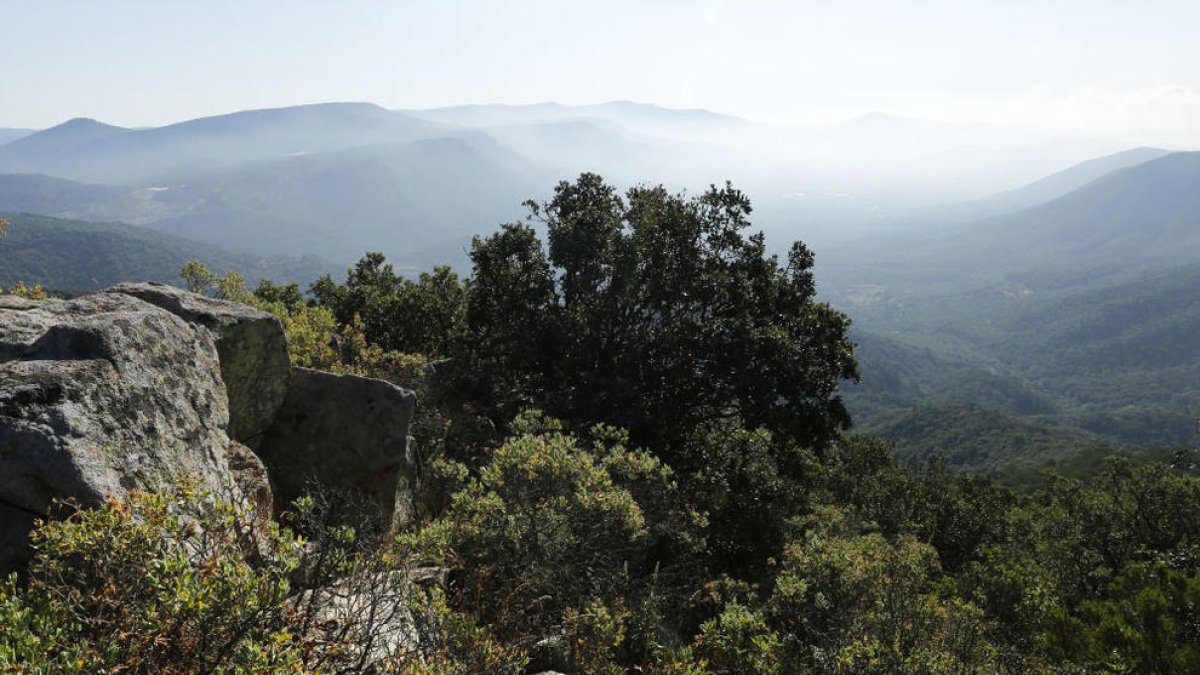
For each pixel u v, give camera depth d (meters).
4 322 5.45
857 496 48.00
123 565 3.19
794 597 9.20
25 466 3.93
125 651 2.90
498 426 17.56
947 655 8.23
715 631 7.36
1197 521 34.31
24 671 2.55
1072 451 171.00
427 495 9.73
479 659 4.73
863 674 7.48
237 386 7.28
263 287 31.61
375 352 13.98
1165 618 12.72
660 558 10.41
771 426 20.31
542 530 7.36
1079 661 12.39
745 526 16.48
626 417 18.75
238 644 3.03
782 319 21.80
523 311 22.16
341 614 3.88
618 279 20.61
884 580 9.49
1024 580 16.06
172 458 5.02
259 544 4.36
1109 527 36.19
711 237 21.88
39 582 3.09
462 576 7.00
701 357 20.67
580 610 7.00
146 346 5.45
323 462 7.95
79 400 4.43
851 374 20.91
